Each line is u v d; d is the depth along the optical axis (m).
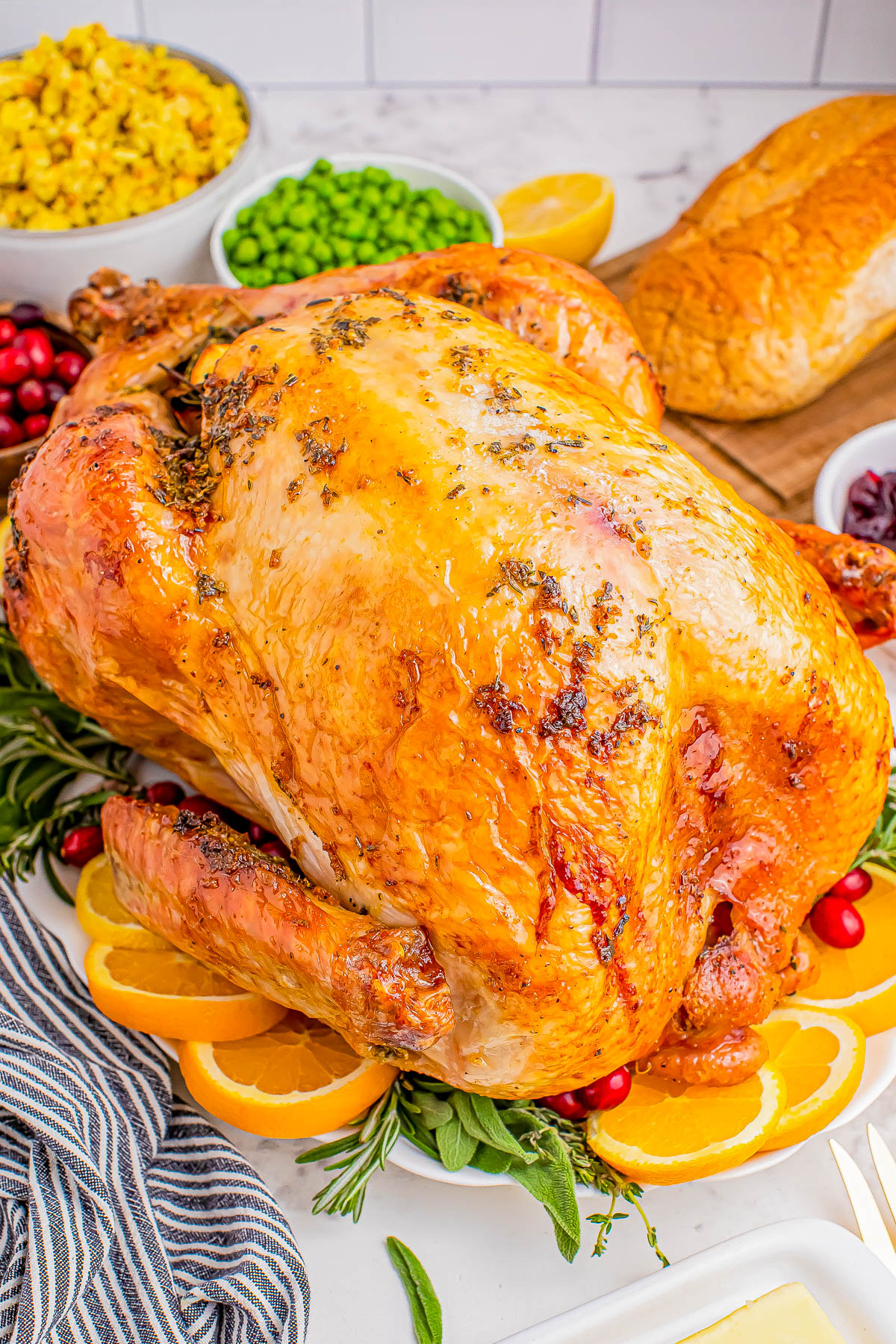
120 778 0.75
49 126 0.92
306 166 0.95
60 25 1.11
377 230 0.91
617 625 0.59
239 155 0.94
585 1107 0.66
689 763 0.62
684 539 0.60
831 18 1.10
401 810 0.59
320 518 0.61
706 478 0.63
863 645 0.69
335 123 1.12
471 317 0.66
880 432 0.82
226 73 0.98
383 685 0.59
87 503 0.64
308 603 0.61
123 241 0.91
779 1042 0.67
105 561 0.64
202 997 0.67
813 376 0.87
